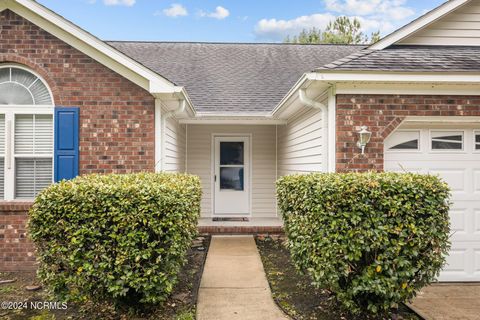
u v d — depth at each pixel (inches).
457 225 218.4
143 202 156.1
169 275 165.6
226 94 378.6
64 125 236.8
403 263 149.4
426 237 152.6
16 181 238.7
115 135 239.9
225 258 256.4
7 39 235.0
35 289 201.8
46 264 159.5
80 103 238.5
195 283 206.2
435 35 241.1
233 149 406.0
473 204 219.3
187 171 399.2
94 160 238.7
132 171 239.8
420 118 210.8
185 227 171.0
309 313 167.5
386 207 152.6
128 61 231.5
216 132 402.3
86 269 154.3
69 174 236.2
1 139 237.5
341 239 151.5
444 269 216.2
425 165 219.6
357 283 151.6
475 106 211.2
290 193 186.4
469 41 240.5
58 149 236.2
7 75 238.2
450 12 235.6
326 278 156.0
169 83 229.1
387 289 151.1
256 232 328.5
